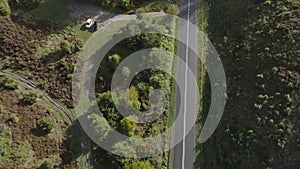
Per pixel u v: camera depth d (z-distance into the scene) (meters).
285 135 54.88
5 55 59.88
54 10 64.94
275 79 58.19
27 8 64.12
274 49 60.12
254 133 56.28
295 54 58.75
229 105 59.72
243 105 58.62
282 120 55.62
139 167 54.16
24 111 56.03
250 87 59.41
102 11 66.00
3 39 60.53
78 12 65.44
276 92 57.44
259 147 55.59
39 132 55.12
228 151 57.06
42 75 59.56
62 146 55.12
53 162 53.69
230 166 56.25
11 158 52.38
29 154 53.34
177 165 56.50
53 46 61.78
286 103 56.25
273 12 63.22
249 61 61.03
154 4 67.38
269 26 62.19
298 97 56.16
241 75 60.91
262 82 58.78
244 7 65.88
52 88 58.84
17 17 63.00
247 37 63.03
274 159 54.53
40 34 62.34
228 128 58.00
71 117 57.41
